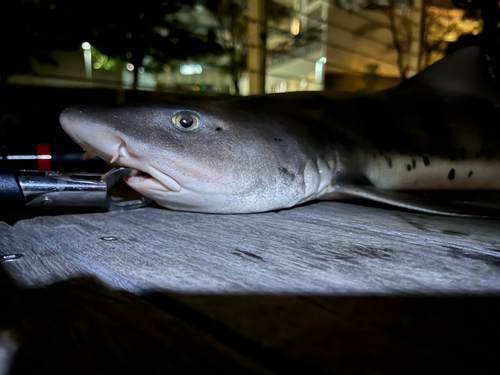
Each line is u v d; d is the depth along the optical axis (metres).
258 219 0.25
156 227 0.22
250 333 0.10
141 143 0.22
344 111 0.35
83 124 0.22
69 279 0.14
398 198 0.28
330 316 0.11
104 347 0.09
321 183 0.29
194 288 0.13
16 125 0.71
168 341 0.09
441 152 0.38
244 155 0.25
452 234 0.21
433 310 0.11
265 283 0.13
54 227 0.22
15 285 0.13
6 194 0.20
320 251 0.17
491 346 0.09
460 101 0.42
